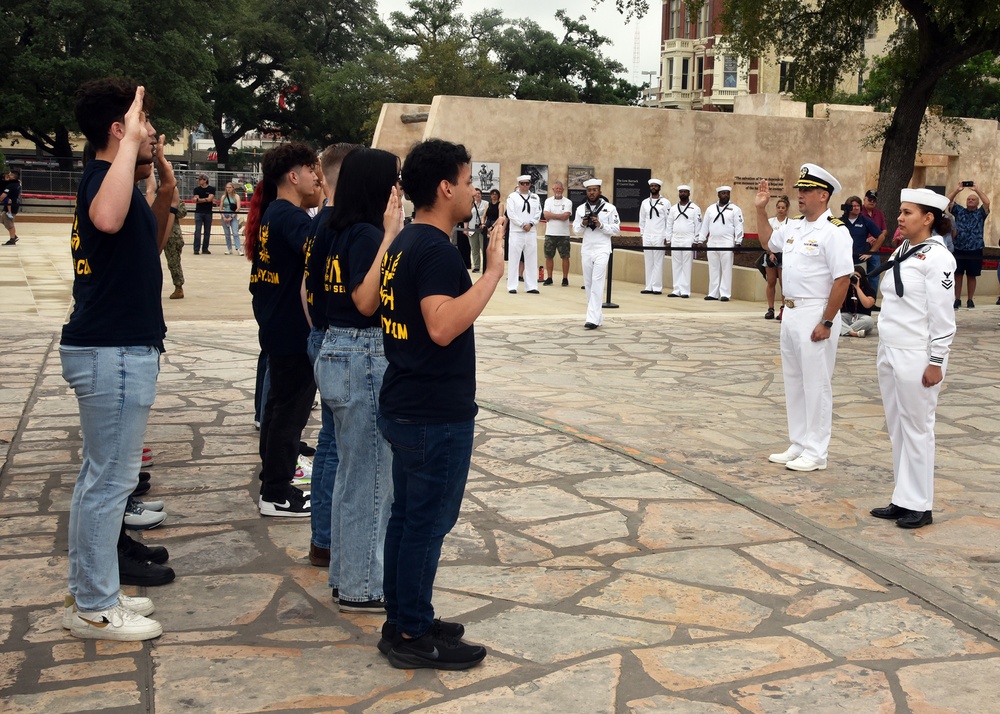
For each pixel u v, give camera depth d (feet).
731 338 41.14
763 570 15.67
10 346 34.63
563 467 21.33
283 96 195.11
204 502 18.63
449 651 12.19
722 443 23.90
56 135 147.64
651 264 59.06
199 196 75.10
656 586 14.97
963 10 52.24
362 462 13.47
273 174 16.94
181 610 13.87
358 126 183.83
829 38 64.75
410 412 11.54
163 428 24.00
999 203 102.06
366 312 12.55
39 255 71.97
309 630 13.29
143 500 18.63
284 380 17.24
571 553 16.33
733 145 84.74
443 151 11.46
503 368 33.32
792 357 21.67
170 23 139.64
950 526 18.16
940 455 23.50
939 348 17.51
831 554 16.44
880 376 18.42
